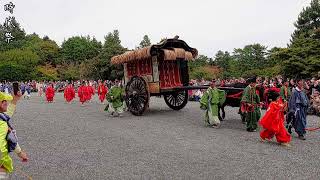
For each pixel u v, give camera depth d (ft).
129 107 64.03
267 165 28.78
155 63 62.28
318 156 31.81
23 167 28.84
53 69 266.77
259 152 33.55
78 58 313.53
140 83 63.00
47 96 102.99
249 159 30.81
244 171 27.07
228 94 52.29
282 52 113.80
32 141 39.91
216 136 42.04
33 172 27.40
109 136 42.45
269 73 137.90
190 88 59.77
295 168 27.84
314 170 27.25
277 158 31.14
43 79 235.40
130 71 67.72
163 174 26.45
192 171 27.20
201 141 39.01
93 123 53.78
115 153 33.50
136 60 65.98
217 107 49.01
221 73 193.67
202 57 231.71
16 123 54.65
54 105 89.71
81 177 25.99
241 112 47.52
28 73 235.61
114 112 67.77
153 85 62.59
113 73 187.01
